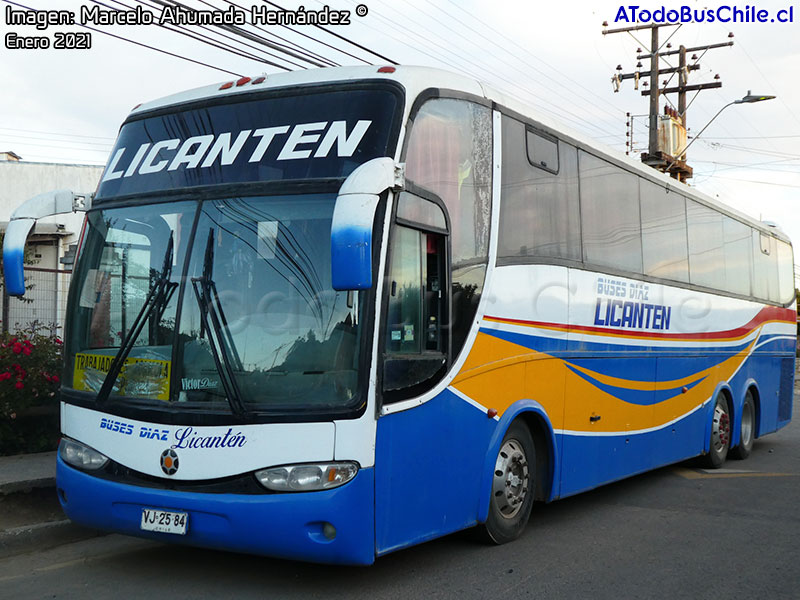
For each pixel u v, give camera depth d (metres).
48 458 8.43
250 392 5.13
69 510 5.76
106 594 5.45
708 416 11.31
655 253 9.76
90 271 6.03
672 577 6.13
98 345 5.84
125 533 5.49
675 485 10.30
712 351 11.43
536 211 7.23
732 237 12.41
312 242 5.26
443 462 5.80
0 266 10.67
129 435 5.41
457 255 6.05
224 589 5.57
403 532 5.39
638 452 9.24
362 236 4.57
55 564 6.17
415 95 5.70
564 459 7.58
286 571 5.98
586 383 8.02
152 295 5.55
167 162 5.95
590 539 7.26
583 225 8.08
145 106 6.50
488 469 6.33
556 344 7.45
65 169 23.88
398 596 5.46
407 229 5.52
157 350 5.44
